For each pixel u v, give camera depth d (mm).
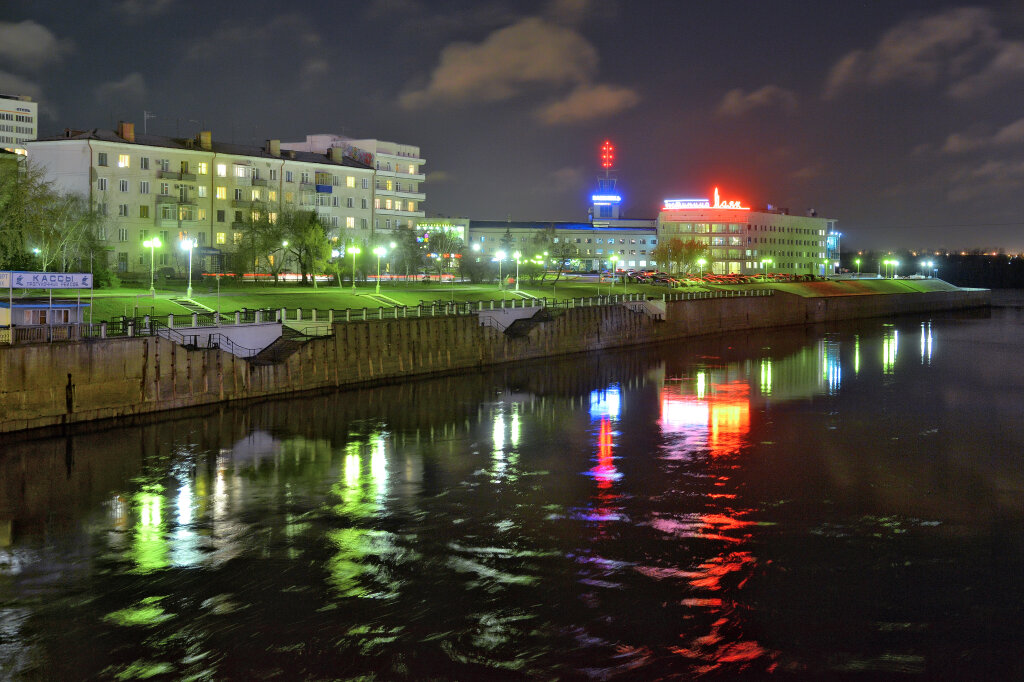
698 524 54781
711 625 41062
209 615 41250
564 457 71688
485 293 160875
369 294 139375
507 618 41375
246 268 158375
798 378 120625
